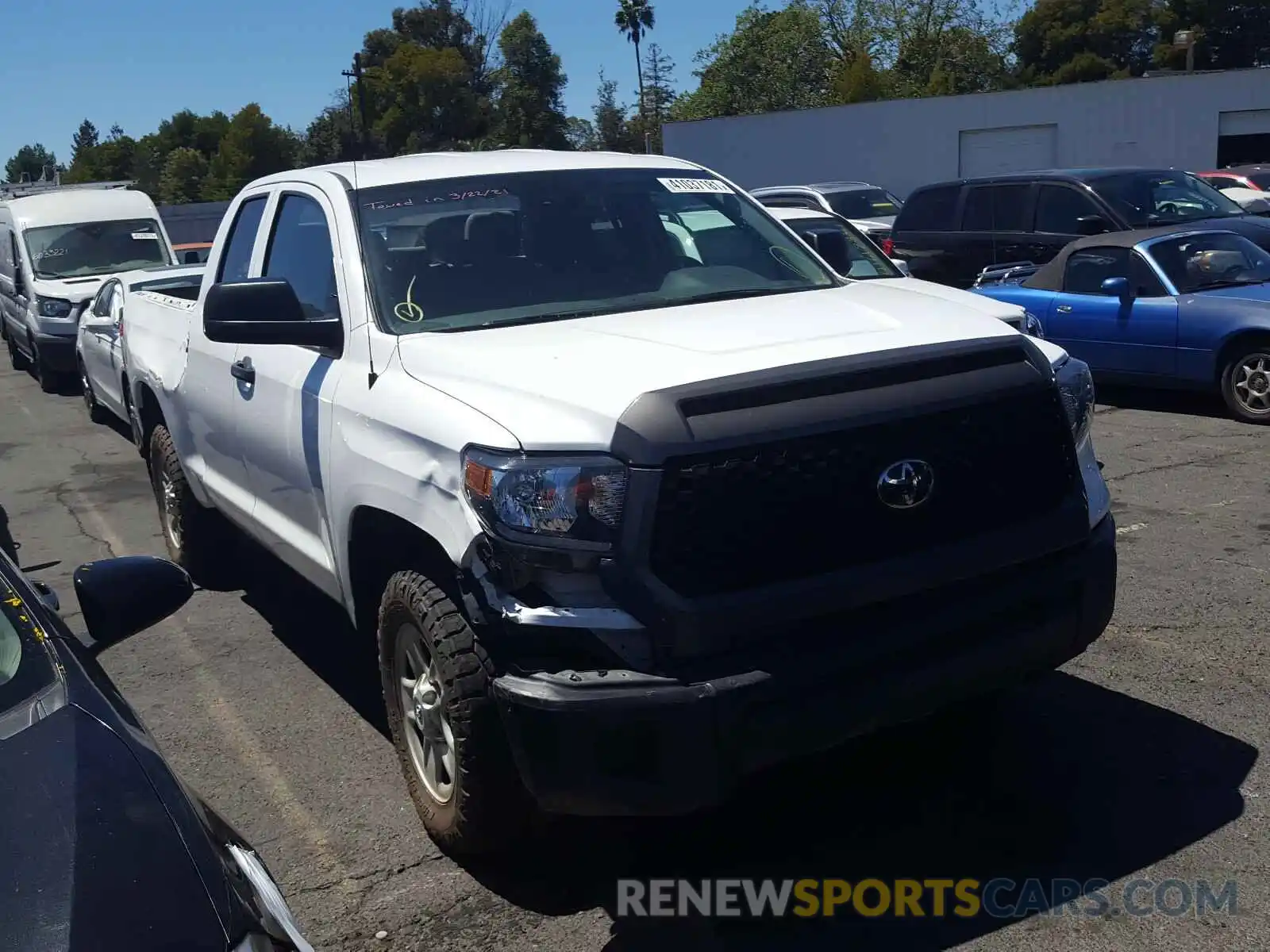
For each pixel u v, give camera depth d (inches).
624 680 122.3
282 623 246.7
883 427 131.3
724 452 124.1
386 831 161.2
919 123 1320.1
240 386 203.8
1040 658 143.4
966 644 137.0
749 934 135.0
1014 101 1284.4
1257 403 375.9
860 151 1348.4
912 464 132.3
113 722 96.3
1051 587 142.8
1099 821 152.7
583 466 124.3
